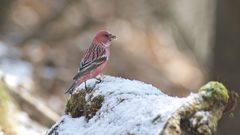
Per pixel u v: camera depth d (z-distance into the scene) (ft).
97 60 22.41
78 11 80.02
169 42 90.58
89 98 19.16
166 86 76.64
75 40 75.41
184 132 16.29
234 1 51.85
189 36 92.68
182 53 90.02
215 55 53.78
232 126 49.75
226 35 53.01
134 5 87.40
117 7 85.92
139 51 83.51
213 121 16.57
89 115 18.81
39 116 38.27
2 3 69.97
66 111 19.98
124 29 85.46
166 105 16.96
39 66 59.47
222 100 16.80
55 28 75.82
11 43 68.85
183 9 93.61
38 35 73.41
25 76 50.67
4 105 32.86
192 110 16.43
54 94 54.75
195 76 81.92
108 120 17.71
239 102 50.01
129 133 16.61
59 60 65.62
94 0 83.20
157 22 91.09
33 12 77.56
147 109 16.98
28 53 62.85
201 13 92.99
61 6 78.18
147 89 18.54
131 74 75.61
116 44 81.97
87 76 21.83
